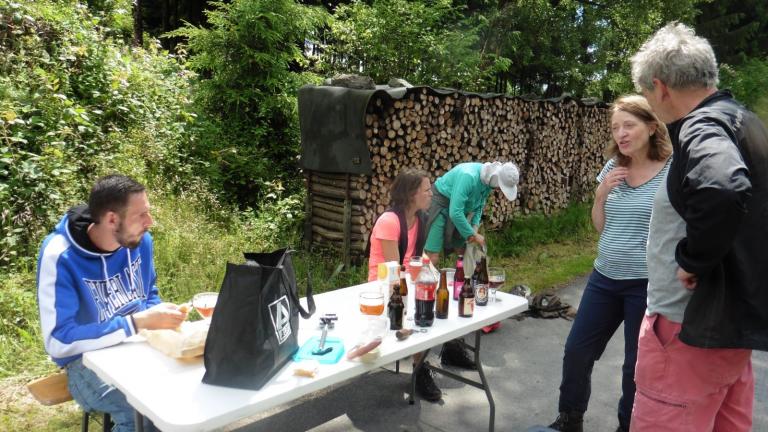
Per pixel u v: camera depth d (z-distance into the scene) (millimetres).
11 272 4129
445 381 3680
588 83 13445
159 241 4926
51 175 4758
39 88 5332
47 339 2105
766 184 1735
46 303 2119
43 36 5965
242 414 1738
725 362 1865
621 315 2787
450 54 9289
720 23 18062
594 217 2912
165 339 2109
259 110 7469
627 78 13586
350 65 9031
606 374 3855
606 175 2820
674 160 1856
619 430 2889
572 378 2852
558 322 4809
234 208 6234
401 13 8828
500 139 7461
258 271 1848
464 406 3348
